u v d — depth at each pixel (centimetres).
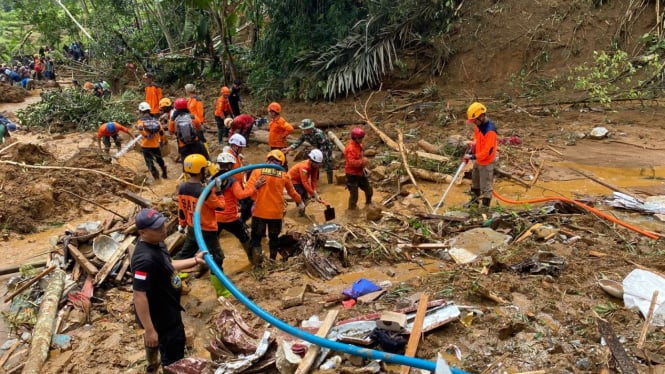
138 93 1925
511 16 1469
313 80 1566
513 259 564
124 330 514
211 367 405
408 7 1513
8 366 469
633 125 1113
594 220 671
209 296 580
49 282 573
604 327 416
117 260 616
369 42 1527
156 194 934
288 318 501
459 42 1492
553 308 471
